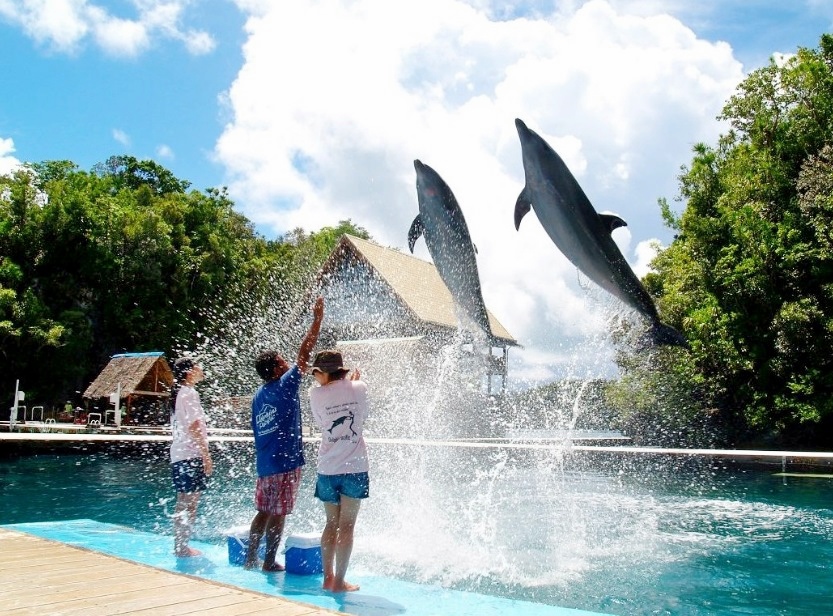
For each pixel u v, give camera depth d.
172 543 5.54
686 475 14.39
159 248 39.31
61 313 34.28
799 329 20.78
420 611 3.63
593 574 5.38
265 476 4.70
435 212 6.27
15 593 3.31
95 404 28.36
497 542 6.69
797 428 22.70
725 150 28.12
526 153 5.94
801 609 4.39
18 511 8.89
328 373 4.31
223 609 3.04
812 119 25.09
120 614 2.95
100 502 9.71
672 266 27.66
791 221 22.97
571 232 5.94
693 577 5.30
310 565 4.57
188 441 5.09
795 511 9.12
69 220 36.84
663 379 23.50
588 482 12.95
